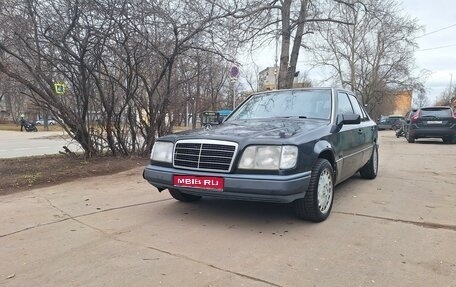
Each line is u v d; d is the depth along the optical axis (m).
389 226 4.32
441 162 9.71
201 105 11.05
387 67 49.59
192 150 4.27
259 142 4.00
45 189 6.31
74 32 7.68
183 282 2.98
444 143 16.30
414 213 4.85
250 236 3.98
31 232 4.15
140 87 9.62
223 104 19.23
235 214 4.78
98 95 9.08
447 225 4.36
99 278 3.06
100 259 3.42
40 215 4.79
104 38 7.87
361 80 50.25
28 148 17.30
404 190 6.25
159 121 9.95
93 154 9.36
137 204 5.32
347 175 5.70
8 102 55.62
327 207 4.61
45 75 7.94
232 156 4.02
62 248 3.69
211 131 4.56
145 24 8.16
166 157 4.51
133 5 7.70
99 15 7.61
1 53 7.42
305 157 4.08
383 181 7.07
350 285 2.94
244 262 3.34
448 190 6.24
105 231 4.17
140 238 3.94
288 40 15.62
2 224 4.43
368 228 4.25
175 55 8.98
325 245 3.74
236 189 3.95
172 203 5.36
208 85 11.40
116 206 5.21
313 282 2.98
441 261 3.38
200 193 4.21
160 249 3.63
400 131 23.25
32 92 8.33
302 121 5.02
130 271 3.17
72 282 3.00
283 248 3.66
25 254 3.55
